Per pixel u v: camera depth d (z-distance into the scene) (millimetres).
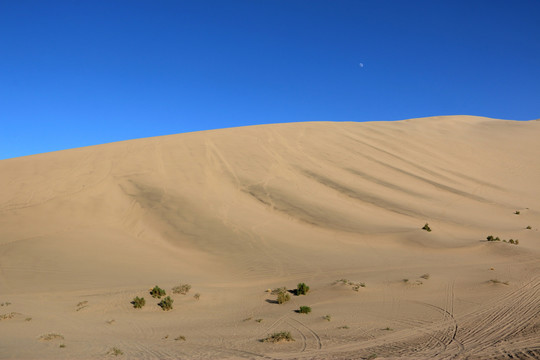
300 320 12805
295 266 20844
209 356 8727
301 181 37094
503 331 10555
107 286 17375
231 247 23734
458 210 34562
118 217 27781
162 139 45688
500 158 54156
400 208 32938
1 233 23453
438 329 11133
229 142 46000
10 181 31859
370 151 48438
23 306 14492
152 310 14648
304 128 56031
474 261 21844
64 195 29781
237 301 15922
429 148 53469
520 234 29203
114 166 36000
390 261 21688
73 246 22484
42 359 8297
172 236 25375
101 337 11031
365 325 11891
